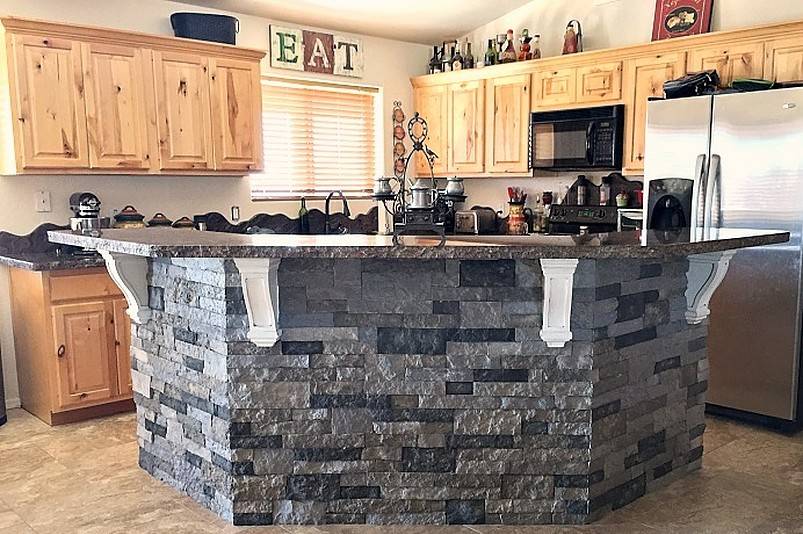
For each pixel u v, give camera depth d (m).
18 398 4.20
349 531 2.66
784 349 3.66
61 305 3.82
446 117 5.75
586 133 4.81
